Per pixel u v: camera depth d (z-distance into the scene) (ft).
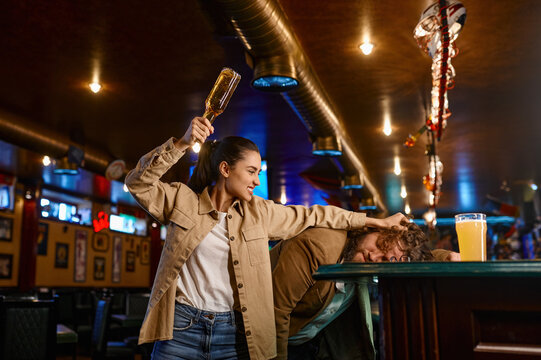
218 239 6.55
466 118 26.13
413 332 4.22
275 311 6.76
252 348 6.31
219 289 6.41
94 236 47.06
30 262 37.60
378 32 16.55
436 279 4.21
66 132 27.14
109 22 15.94
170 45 17.44
